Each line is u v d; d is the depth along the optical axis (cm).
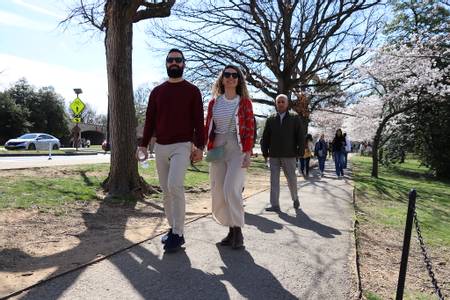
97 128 8219
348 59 2431
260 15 2317
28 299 318
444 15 3039
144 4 912
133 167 857
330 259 473
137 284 361
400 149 3000
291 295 361
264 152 792
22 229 522
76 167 1217
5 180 868
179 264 420
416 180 2302
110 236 518
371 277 466
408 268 549
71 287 346
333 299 360
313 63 2494
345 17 2105
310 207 839
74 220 597
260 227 623
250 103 479
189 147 457
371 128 2923
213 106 482
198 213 702
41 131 6144
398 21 3231
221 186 483
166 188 480
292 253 487
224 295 350
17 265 391
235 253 469
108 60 867
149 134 478
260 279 393
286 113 774
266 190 1090
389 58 2139
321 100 2792
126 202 768
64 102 6450
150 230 559
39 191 771
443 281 513
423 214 1014
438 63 2323
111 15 855
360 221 775
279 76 2347
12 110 5375
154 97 469
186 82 461
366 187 1398
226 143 470
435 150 2553
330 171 2089
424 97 2164
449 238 759
